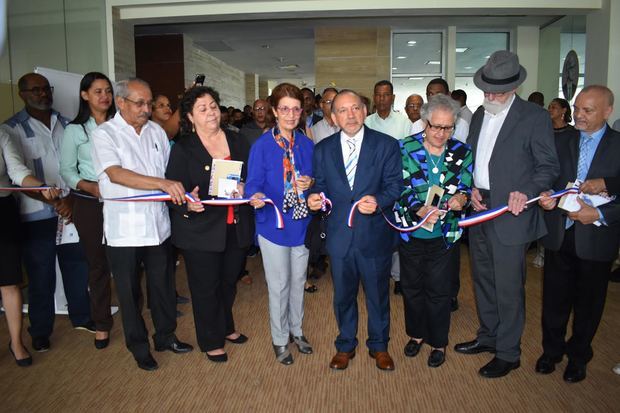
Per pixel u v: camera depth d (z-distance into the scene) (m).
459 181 2.60
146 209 2.70
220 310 2.87
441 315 2.75
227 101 12.77
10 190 2.81
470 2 6.22
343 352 2.83
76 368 2.88
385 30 8.32
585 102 2.42
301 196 2.69
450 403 2.45
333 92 4.25
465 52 8.64
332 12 6.42
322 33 8.34
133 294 2.76
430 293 2.74
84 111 3.04
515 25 8.27
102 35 6.27
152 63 8.76
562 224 2.54
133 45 6.89
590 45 6.38
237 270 3.00
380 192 2.61
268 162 2.67
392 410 2.40
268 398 2.52
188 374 2.79
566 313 2.67
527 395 2.51
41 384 2.69
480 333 3.00
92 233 3.02
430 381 2.67
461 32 8.54
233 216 2.73
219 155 2.75
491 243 2.64
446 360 2.91
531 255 5.40
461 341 3.21
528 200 2.41
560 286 2.64
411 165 2.64
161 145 2.85
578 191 2.40
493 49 8.64
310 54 11.11
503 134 2.56
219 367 2.87
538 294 4.07
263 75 15.32
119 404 2.48
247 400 2.51
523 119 2.53
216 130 2.75
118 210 2.67
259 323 3.55
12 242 2.81
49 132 3.35
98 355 3.05
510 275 2.62
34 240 3.11
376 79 8.42
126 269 2.72
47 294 3.15
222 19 6.63
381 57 8.38
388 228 2.66
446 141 2.65
